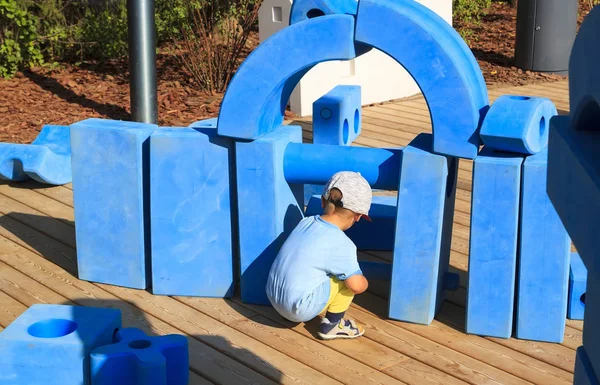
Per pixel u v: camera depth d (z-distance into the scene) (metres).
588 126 1.57
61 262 4.77
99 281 4.45
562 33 10.18
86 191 4.31
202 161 4.09
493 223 3.67
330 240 3.65
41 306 3.49
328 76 8.35
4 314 4.07
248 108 3.88
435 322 3.99
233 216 4.16
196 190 4.12
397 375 3.50
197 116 8.16
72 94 8.96
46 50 10.41
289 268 3.68
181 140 4.07
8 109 8.38
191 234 4.19
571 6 10.15
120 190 4.25
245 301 4.21
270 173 3.97
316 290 3.66
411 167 3.74
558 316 3.72
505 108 3.63
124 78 9.70
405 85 9.14
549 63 10.28
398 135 7.51
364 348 3.74
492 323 3.79
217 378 3.48
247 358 3.65
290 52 3.79
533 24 10.18
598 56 1.32
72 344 3.16
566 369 3.54
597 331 1.39
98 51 10.59
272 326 3.97
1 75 9.55
